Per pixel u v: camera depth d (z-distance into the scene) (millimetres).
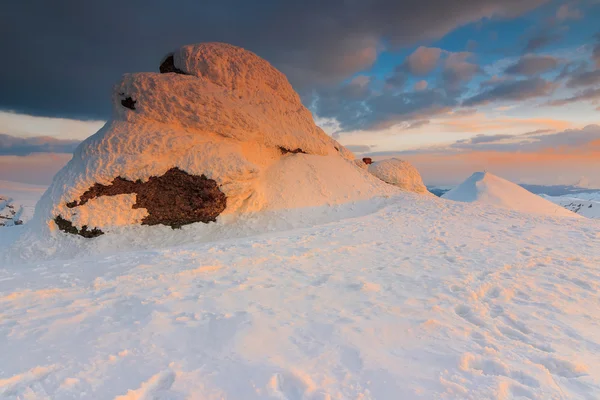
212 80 13336
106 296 4645
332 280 5617
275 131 14266
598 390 2865
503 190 26141
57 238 9594
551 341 3746
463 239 8953
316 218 12352
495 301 4879
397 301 4680
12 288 4945
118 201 10188
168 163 10852
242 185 11398
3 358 2982
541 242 8695
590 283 5664
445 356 3246
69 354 3074
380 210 13289
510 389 2791
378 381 2824
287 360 3102
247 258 6852
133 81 11406
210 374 2830
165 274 5688
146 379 2729
